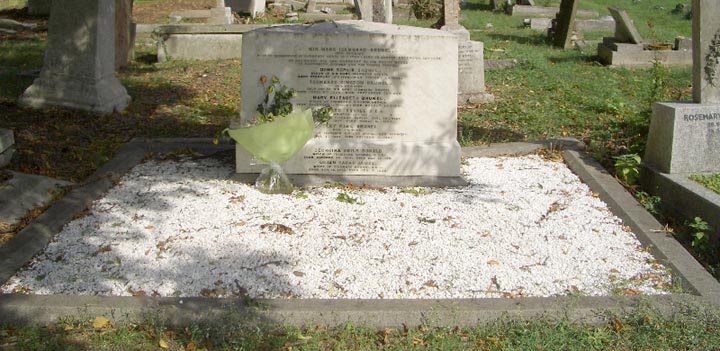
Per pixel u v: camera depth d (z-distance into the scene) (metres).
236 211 4.28
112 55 6.50
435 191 4.64
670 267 3.77
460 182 4.74
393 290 3.57
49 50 6.24
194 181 4.68
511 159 5.28
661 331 3.34
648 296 3.49
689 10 13.28
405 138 4.75
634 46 8.50
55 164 4.95
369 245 3.94
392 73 4.66
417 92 4.69
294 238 3.99
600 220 4.29
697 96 4.72
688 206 4.41
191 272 3.67
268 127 4.39
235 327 3.29
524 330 3.31
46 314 3.35
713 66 4.64
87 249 3.86
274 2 12.85
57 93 6.22
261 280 3.62
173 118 6.20
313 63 4.63
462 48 6.73
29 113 6.06
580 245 4.00
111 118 6.11
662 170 4.75
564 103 6.82
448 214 4.30
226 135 5.42
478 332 3.32
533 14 13.23
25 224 4.16
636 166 4.87
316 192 4.57
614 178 4.88
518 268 3.76
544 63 8.52
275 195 4.50
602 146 5.46
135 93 6.96
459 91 6.80
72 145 5.34
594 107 6.64
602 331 3.35
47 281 3.59
